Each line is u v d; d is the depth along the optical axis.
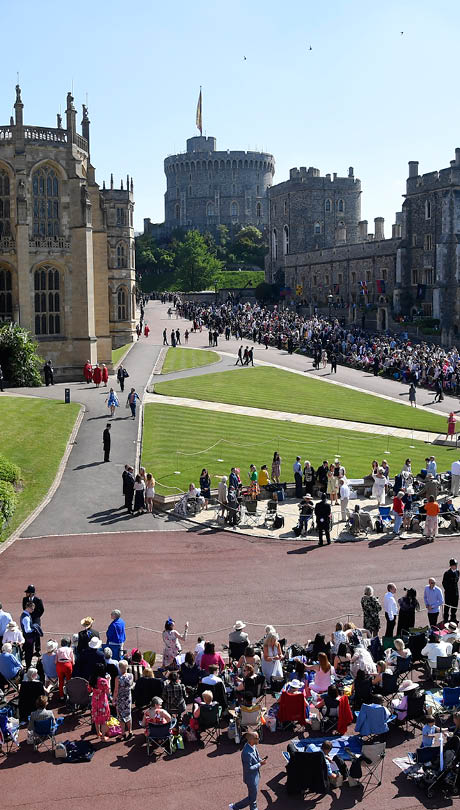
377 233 127.62
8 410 52.22
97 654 20.33
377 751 17.00
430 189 107.88
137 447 45.41
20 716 19.16
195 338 98.44
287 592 27.42
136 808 15.80
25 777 16.91
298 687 19.11
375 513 36.69
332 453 45.62
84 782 16.72
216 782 16.78
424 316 109.88
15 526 33.75
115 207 99.50
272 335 94.38
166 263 192.50
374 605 23.38
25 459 41.78
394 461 44.56
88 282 70.00
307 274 141.88
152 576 28.70
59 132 68.69
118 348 90.56
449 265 105.81
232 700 20.14
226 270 191.25
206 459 43.22
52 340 70.00
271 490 38.41
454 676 20.28
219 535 33.56
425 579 28.84
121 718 18.64
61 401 56.56
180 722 18.80
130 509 35.94
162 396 60.53
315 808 16.08
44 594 26.88
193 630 24.20
